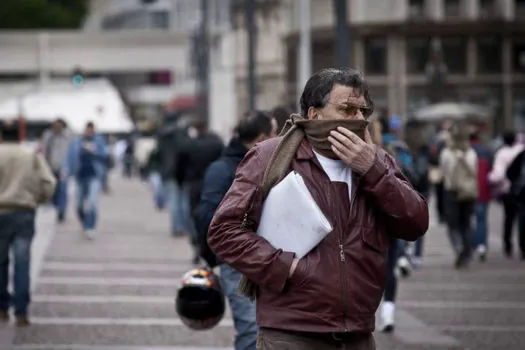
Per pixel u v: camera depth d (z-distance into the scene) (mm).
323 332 8156
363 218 8250
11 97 88500
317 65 109500
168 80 172125
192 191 27578
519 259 28984
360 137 8242
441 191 32875
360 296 8195
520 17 105188
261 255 8164
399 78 105812
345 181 8266
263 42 129000
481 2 105438
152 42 122562
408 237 8469
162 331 17812
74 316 19281
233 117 124375
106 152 35938
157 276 24812
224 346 16547
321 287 8109
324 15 109062
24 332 17594
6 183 17656
